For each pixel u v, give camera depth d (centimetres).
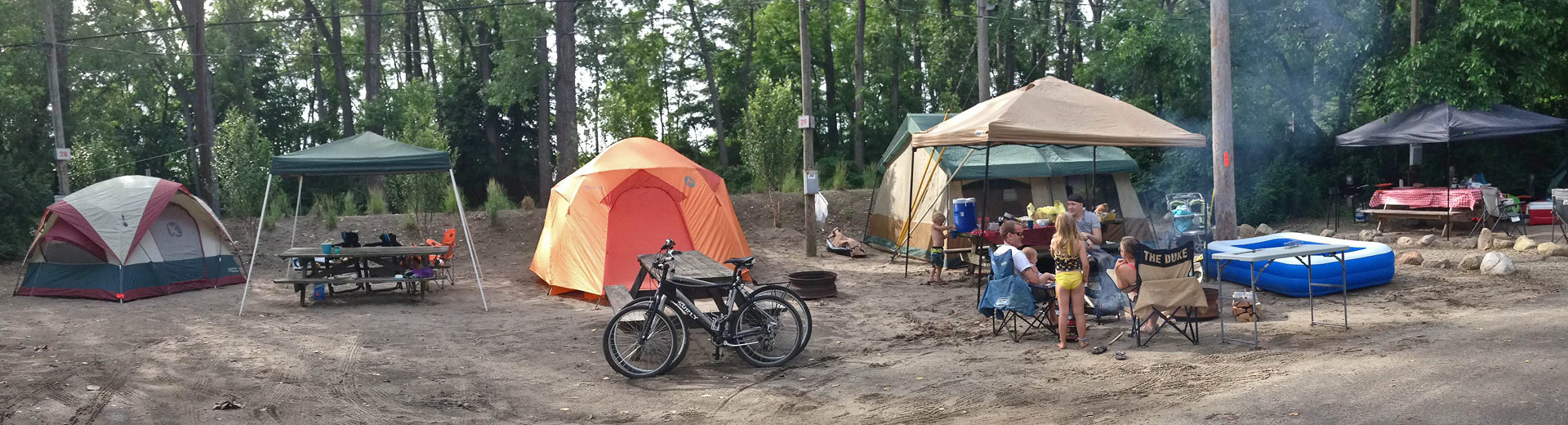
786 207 1930
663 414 600
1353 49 1609
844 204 1972
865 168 3228
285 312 1041
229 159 1803
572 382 697
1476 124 1349
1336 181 1712
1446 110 1404
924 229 1426
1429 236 1270
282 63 3822
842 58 4066
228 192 1808
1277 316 845
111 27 2859
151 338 870
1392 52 1584
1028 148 1434
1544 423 443
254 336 883
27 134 2102
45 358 768
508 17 2695
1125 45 1797
